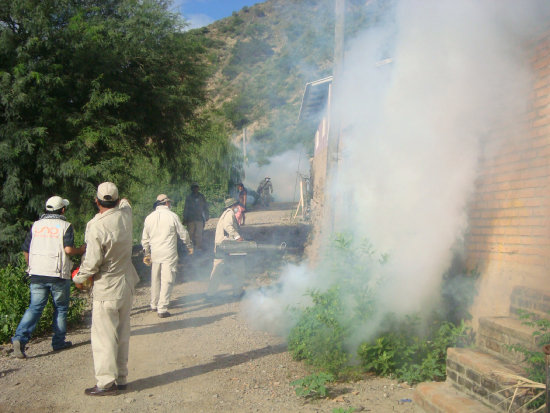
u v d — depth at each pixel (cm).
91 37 931
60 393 446
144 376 489
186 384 464
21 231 889
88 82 971
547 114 384
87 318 736
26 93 858
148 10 1085
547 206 378
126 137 1078
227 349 568
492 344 391
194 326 670
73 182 924
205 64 1236
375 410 388
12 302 674
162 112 1161
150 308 780
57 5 924
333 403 405
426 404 380
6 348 596
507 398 320
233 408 405
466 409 337
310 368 490
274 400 419
